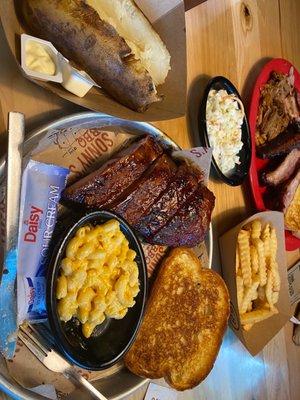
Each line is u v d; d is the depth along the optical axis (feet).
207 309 1.22
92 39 0.92
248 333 1.33
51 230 0.92
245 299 1.33
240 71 1.51
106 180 0.98
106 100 1.02
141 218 1.05
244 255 1.33
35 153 0.95
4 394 0.90
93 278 0.93
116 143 1.09
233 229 1.33
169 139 1.15
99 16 0.93
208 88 1.30
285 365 1.57
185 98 1.15
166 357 1.14
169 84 1.15
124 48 0.96
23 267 0.88
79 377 0.96
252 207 1.47
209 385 1.31
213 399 1.32
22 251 0.88
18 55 0.87
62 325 0.91
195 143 1.32
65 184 0.95
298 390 1.62
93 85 0.96
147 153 1.05
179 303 1.17
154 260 1.16
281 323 1.42
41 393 0.90
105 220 0.98
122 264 0.98
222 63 1.44
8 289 0.82
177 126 1.28
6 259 0.80
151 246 1.16
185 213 1.09
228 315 1.24
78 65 0.96
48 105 1.01
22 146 0.81
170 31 1.15
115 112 1.00
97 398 0.95
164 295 1.14
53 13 0.88
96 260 0.93
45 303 0.89
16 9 0.89
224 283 1.25
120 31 1.05
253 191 1.43
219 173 1.29
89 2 0.96
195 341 1.19
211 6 1.42
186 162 1.17
